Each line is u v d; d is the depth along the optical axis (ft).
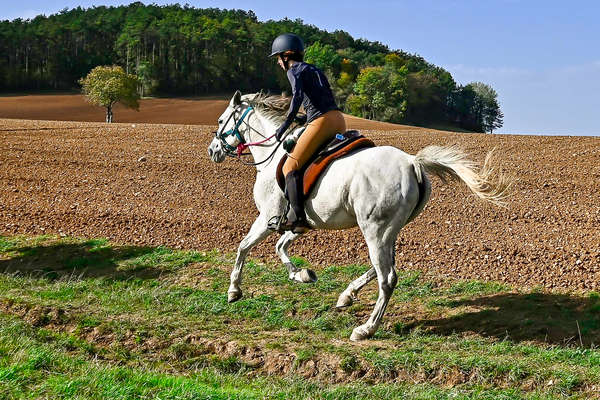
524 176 53.31
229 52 423.23
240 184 52.34
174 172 57.26
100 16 521.24
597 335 22.08
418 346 21.43
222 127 26.12
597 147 66.95
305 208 21.95
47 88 377.50
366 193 20.36
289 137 21.90
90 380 16.97
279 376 19.67
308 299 26.30
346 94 415.85
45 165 60.13
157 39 419.13
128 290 27.71
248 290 27.37
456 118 472.85
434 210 42.24
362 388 17.90
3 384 16.29
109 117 229.66
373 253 20.72
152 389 16.67
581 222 38.29
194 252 32.78
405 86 382.63
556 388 17.92
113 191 49.39
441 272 29.55
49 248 34.12
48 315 23.39
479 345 21.61
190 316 24.63
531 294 25.90
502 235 35.73
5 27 453.99
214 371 19.71
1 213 41.86
